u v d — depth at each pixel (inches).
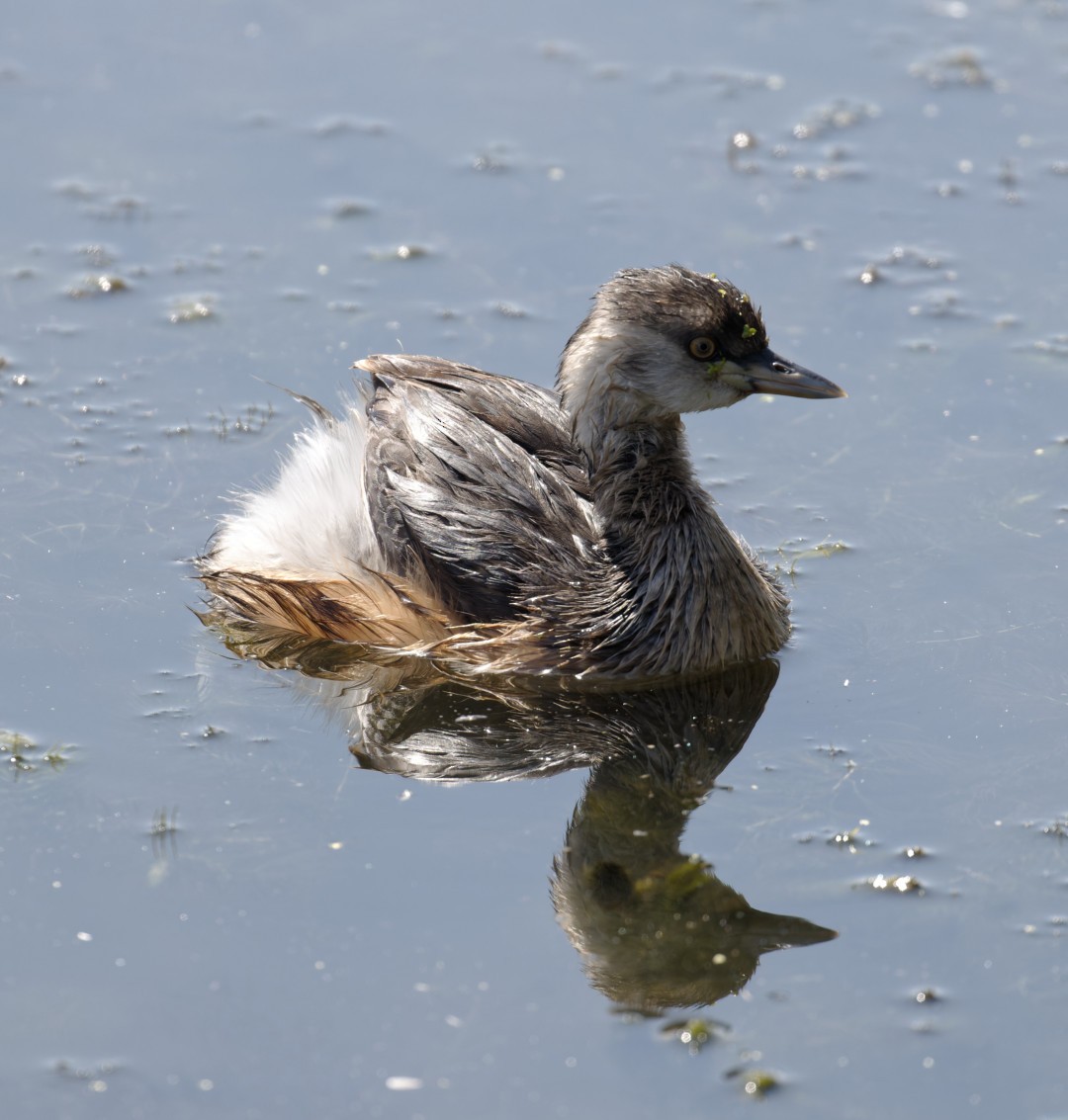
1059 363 605.0
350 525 504.7
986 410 585.3
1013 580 505.7
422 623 485.1
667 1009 354.0
